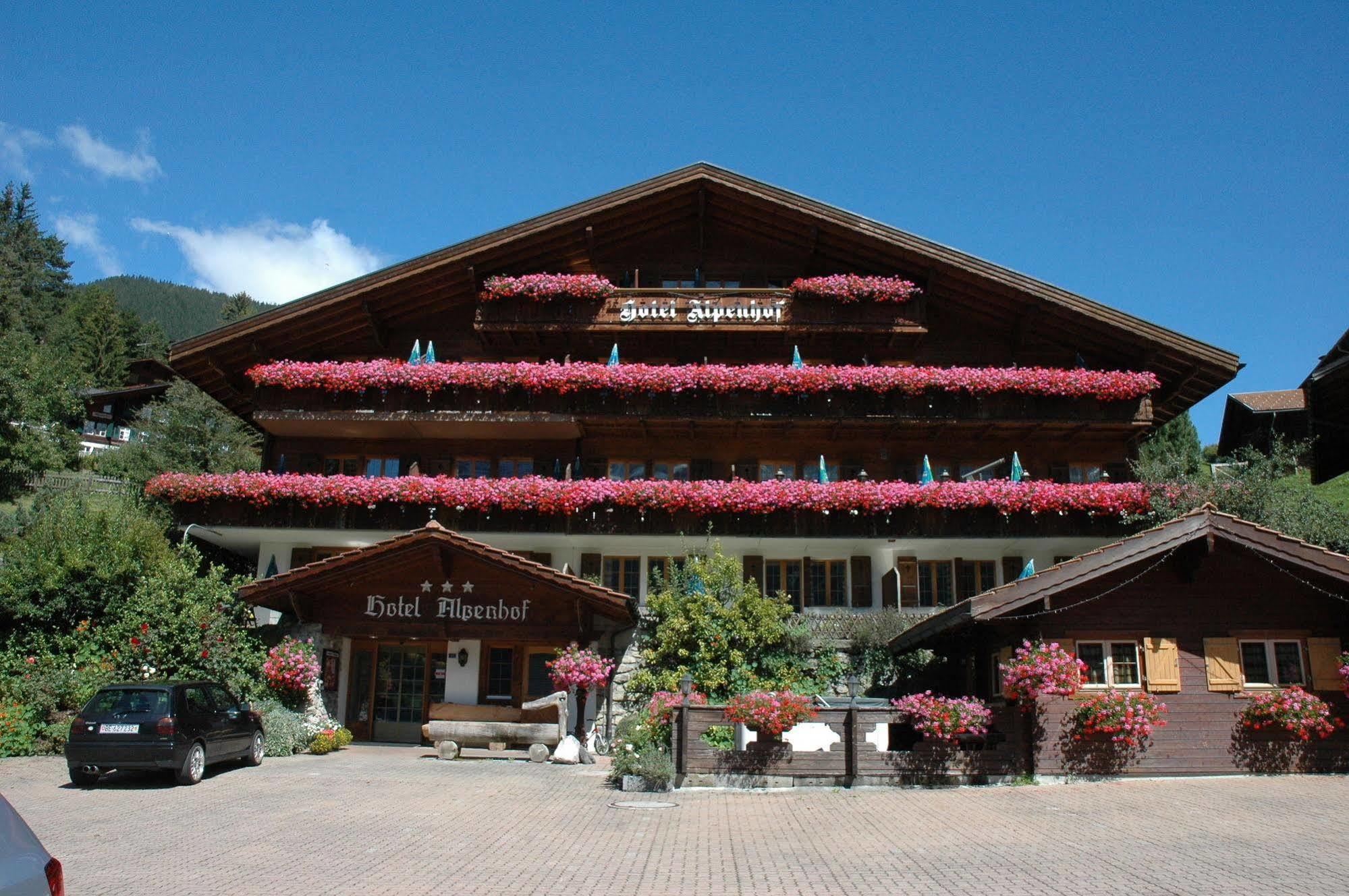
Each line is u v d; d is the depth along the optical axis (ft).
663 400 78.38
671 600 65.16
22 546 67.72
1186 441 114.93
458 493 73.61
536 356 85.20
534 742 58.23
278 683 60.95
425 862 31.24
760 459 81.82
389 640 71.26
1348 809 37.47
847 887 27.94
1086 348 83.97
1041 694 45.83
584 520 73.97
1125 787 43.83
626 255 87.40
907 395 78.28
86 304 277.85
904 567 77.56
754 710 45.98
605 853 32.65
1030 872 29.17
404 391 79.15
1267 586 48.29
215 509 75.25
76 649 63.72
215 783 47.11
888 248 82.94
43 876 15.99
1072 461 82.12
